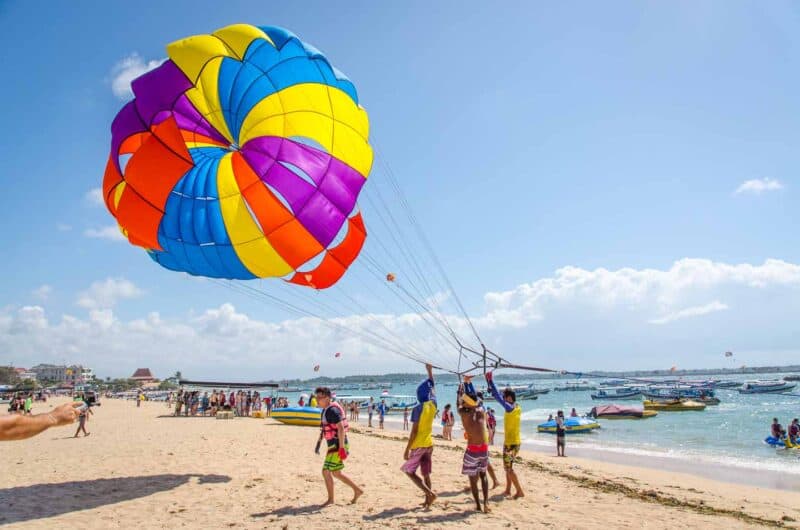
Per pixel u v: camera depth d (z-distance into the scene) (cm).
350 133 1073
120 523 753
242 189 1006
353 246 1156
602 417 3984
